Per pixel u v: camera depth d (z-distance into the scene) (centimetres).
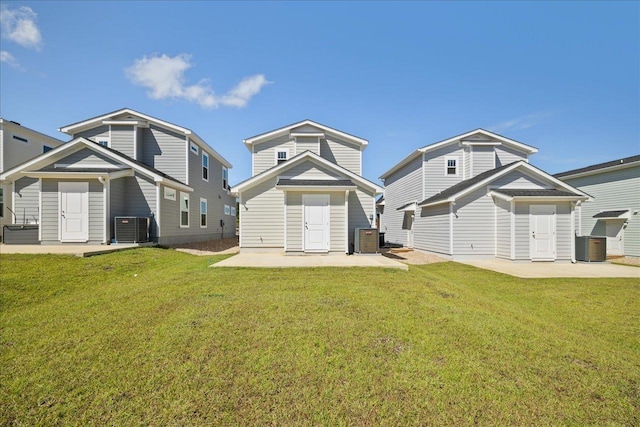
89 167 1225
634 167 1461
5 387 276
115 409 248
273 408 249
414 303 494
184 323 397
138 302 493
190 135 1569
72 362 315
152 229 1280
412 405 254
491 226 1255
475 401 261
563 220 1171
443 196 1352
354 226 1151
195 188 1703
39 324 416
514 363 324
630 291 725
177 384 277
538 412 251
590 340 423
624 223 1491
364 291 553
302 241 1055
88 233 1111
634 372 321
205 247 1493
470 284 794
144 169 1256
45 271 709
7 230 1095
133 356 323
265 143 1518
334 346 343
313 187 1032
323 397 262
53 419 239
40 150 1683
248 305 464
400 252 1557
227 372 294
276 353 326
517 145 1662
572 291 723
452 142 1634
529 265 1105
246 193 1164
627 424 240
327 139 1541
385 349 340
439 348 347
